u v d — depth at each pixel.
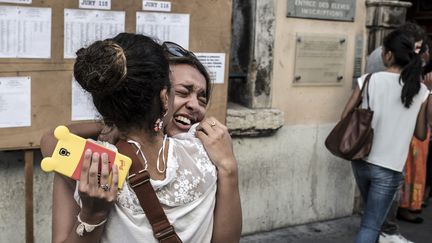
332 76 4.37
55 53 2.87
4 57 2.75
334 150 3.37
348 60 4.45
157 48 1.27
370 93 3.32
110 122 1.29
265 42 3.95
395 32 3.30
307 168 4.39
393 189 3.31
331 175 4.54
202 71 1.65
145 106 1.24
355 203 4.73
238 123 3.88
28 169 2.90
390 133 3.26
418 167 4.62
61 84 2.90
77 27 2.91
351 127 3.30
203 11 3.27
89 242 1.23
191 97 1.60
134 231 1.24
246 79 4.02
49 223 3.38
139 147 1.27
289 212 4.38
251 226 4.21
